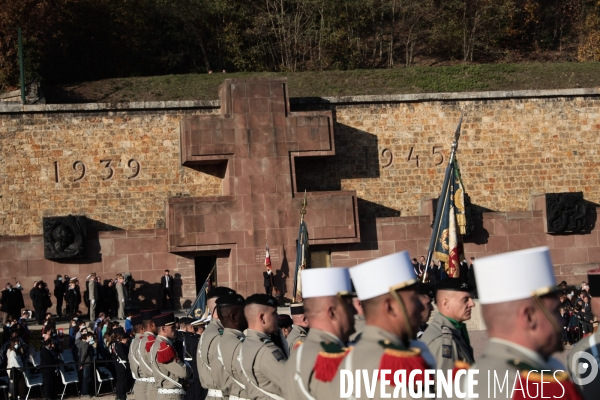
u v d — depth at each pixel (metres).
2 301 31.97
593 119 41.00
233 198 36.81
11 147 37.53
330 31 61.22
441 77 44.69
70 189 37.84
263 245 36.75
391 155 40.03
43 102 41.69
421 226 38.19
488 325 4.79
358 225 37.22
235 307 9.47
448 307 8.22
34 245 35.66
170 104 38.72
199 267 38.22
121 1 55.59
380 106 40.22
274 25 60.50
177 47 58.84
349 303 6.59
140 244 36.53
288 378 6.39
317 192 37.28
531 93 40.69
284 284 36.66
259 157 37.19
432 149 40.25
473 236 38.22
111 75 54.50
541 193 40.41
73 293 32.44
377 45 64.69
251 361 8.59
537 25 66.88
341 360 5.86
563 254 38.56
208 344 9.80
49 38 49.94
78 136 38.09
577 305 21.98
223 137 37.09
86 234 36.09
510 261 4.67
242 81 37.50
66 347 26.69
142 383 12.62
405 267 5.75
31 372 22.61
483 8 62.38
